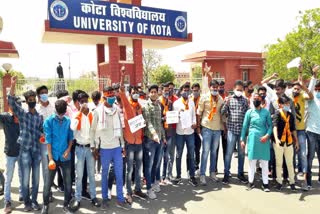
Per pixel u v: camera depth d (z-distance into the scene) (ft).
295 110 20.31
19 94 48.98
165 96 21.25
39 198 18.58
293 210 16.17
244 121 19.72
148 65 140.56
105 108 16.66
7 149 16.57
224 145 23.16
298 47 95.91
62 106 15.65
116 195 18.07
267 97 21.70
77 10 56.44
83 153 16.88
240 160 21.12
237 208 16.63
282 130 19.12
